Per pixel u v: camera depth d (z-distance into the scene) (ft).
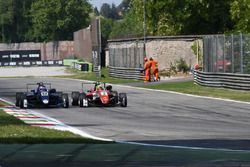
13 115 151.23
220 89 254.27
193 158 79.46
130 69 359.66
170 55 375.04
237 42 246.27
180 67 371.35
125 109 179.83
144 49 370.32
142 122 141.69
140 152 84.74
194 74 298.15
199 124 136.26
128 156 81.05
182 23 426.51
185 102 204.23
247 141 102.78
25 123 128.57
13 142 92.27
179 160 77.92
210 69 273.75
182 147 91.45
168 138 108.58
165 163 75.77
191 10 420.36
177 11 421.18
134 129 126.31
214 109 176.45
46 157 79.97
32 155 81.35
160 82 321.52
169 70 373.81
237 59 246.27
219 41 263.29
